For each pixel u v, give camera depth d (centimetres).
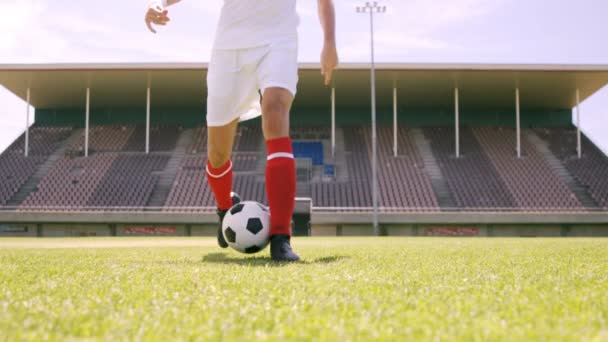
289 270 223
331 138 2584
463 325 102
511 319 109
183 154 2472
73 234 2059
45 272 216
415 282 178
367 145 2552
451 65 2150
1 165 2366
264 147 2514
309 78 2264
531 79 2280
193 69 2150
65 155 2447
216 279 184
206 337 92
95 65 2144
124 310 120
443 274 208
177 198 2184
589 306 126
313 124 2670
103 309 121
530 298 140
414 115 2709
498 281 183
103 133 2622
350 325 102
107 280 183
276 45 321
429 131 2653
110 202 2156
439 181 2297
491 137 2602
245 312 117
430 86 2383
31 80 2305
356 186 2280
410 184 2283
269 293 149
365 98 2550
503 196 2194
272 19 326
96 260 315
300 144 2539
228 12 336
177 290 156
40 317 111
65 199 2166
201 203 2156
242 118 368
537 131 2650
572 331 95
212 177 389
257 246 349
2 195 2180
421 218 2030
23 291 152
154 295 144
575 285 171
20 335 92
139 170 2355
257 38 325
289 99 322
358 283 173
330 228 2073
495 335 92
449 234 2067
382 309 121
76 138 2588
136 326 102
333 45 360
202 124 2709
